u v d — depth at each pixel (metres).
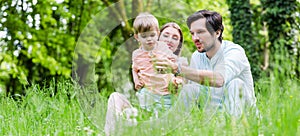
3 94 4.95
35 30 9.68
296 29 8.17
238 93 3.48
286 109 2.84
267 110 3.30
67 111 4.04
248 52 8.34
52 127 3.53
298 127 2.72
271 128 2.81
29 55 9.72
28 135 3.36
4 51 8.96
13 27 8.95
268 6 8.23
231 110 3.38
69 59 10.34
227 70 3.58
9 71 9.12
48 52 10.41
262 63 9.50
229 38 10.18
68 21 10.00
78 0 10.23
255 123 2.93
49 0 9.52
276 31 8.17
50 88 4.55
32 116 3.88
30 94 4.34
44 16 9.73
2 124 3.74
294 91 3.43
